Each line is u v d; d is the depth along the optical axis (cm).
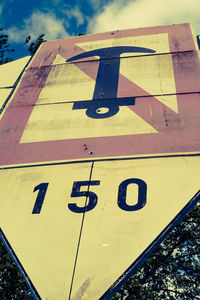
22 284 670
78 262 281
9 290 662
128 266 273
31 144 441
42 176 379
